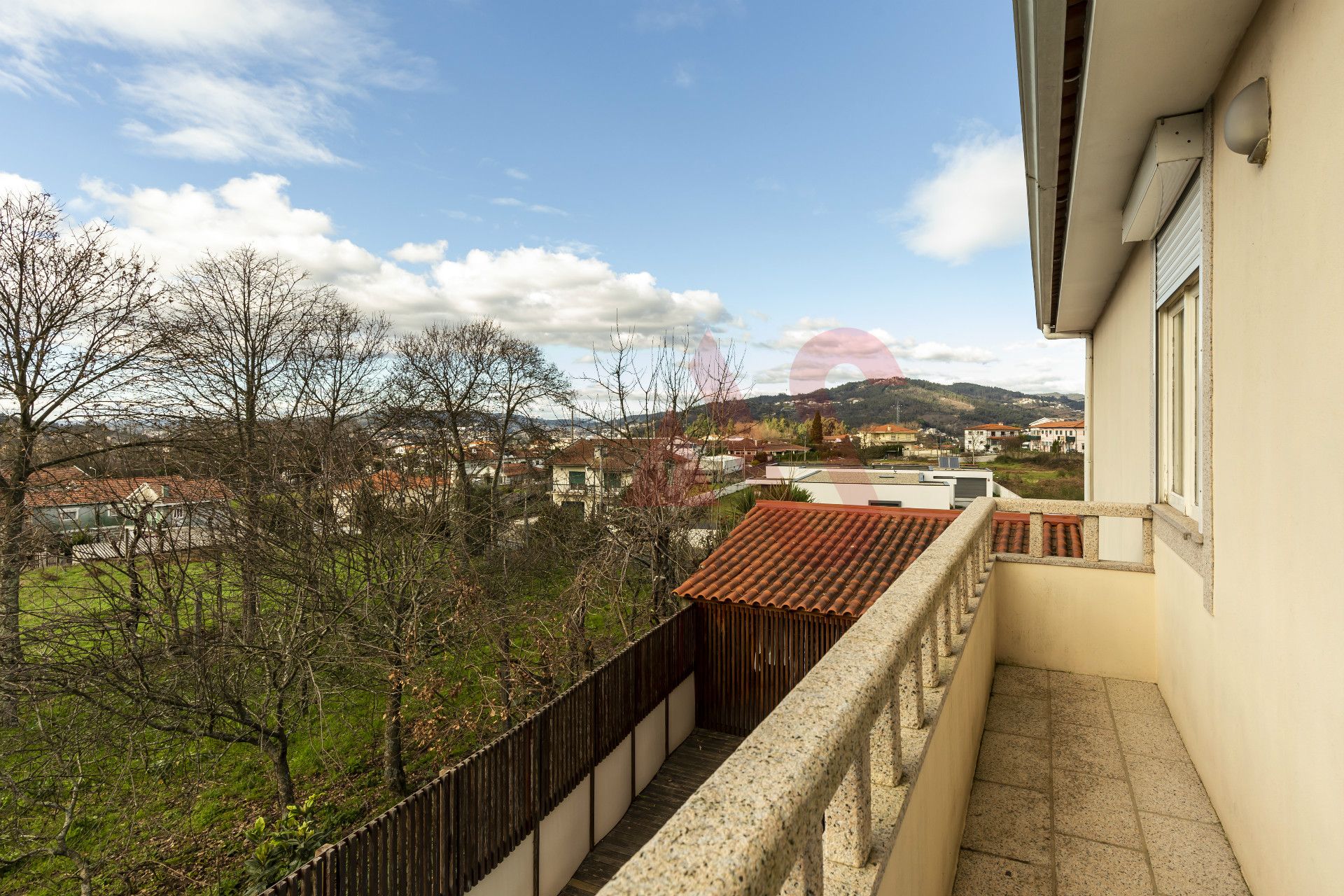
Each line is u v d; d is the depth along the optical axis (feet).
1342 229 4.04
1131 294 13.23
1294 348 4.87
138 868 22.31
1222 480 6.95
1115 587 11.50
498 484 41.91
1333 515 4.29
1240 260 6.15
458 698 30.58
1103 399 19.30
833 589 23.59
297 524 27.68
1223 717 7.04
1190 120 7.27
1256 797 5.96
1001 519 25.05
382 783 27.32
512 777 17.57
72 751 21.39
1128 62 6.25
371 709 32.58
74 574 22.86
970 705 7.76
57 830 23.56
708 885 1.51
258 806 25.89
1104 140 7.98
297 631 25.63
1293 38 4.72
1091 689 10.97
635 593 33.68
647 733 23.41
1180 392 10.01
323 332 49.08
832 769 2.31
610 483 36.94
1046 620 11.98
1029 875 6.41
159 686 22.65
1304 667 4.83
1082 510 11.68
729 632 25.66
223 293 43.47
